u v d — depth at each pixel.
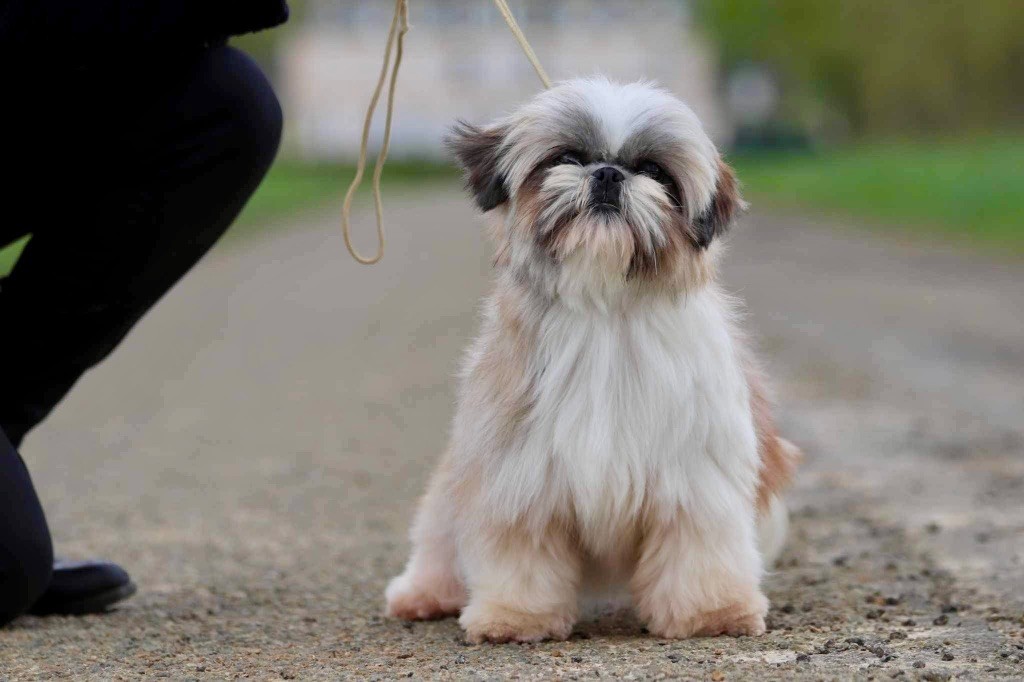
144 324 19.42
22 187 5.41
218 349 16.75
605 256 4.66
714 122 83.62
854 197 38.88
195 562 6.65
